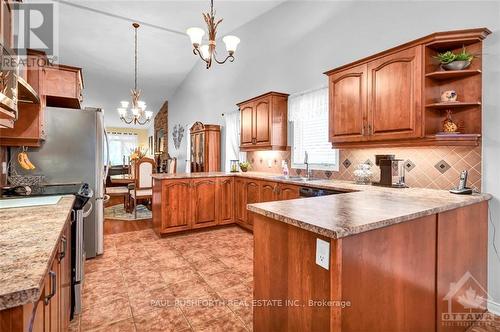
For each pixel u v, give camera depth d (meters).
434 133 2.25
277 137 3.96
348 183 2.90
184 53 6.25
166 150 9.79
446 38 2.08
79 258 1.94
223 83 5.71
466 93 2.18
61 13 4.40
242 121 4.55
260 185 3.68
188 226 3.88
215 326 1.82
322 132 3.62
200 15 4.52
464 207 1.75
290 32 4.01
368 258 1.13
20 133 2.38
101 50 5.87
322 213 1.31
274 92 3.90
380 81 2.44
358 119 2.63
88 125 2.97
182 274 2.60
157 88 8.43
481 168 2.13
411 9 2.60
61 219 1.24
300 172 3.89
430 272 1.44
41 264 0.72
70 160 2.88
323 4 3.51
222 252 3.18
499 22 2.05
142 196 4.93
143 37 5.34
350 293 1.06
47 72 2.82
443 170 2.36
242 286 2.37
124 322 1.85
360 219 1.18
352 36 3.16
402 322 1.27
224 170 5.67
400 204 1.56
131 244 3.46
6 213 1.36
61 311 1.27
